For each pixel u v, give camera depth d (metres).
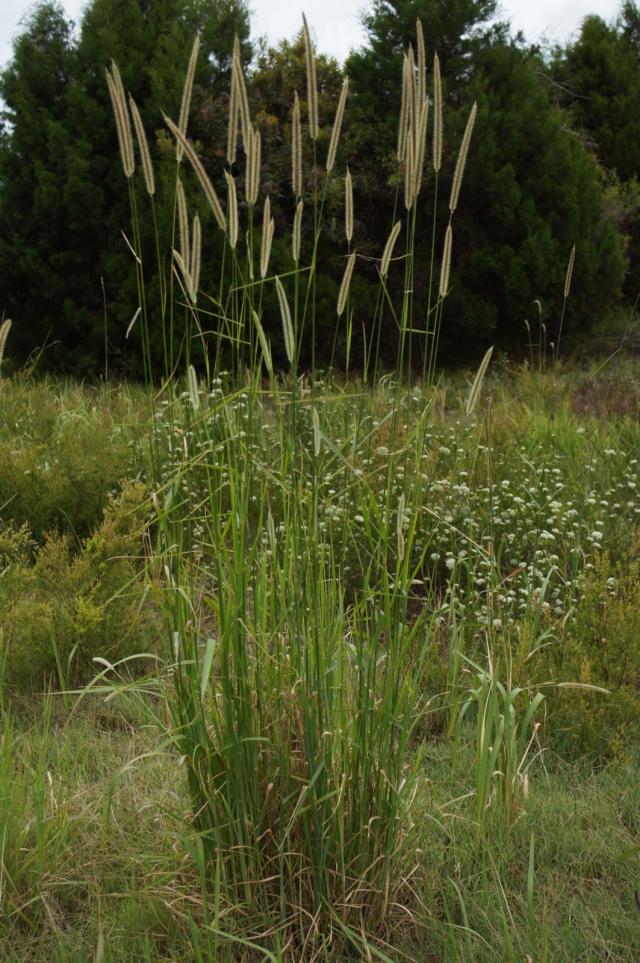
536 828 2.94
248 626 2.41
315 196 2.22
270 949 2.40
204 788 2.45
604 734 3.47
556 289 12.46
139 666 4.02
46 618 3.84
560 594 4.51
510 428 6.60
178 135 2.16
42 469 5.45
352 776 2.46
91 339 11.51
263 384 8.32
